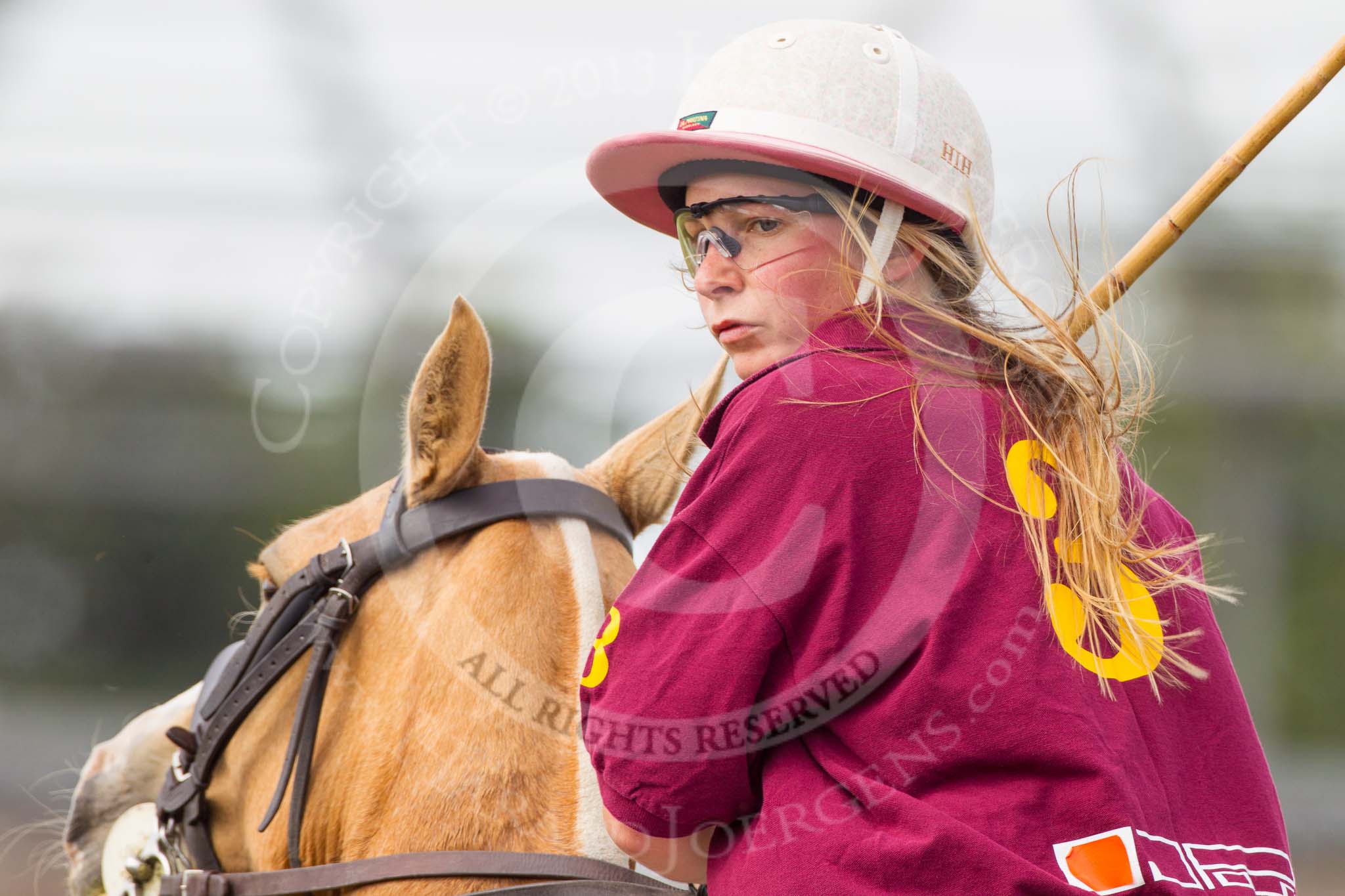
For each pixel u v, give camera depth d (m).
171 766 3.25
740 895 2.25
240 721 3.07
